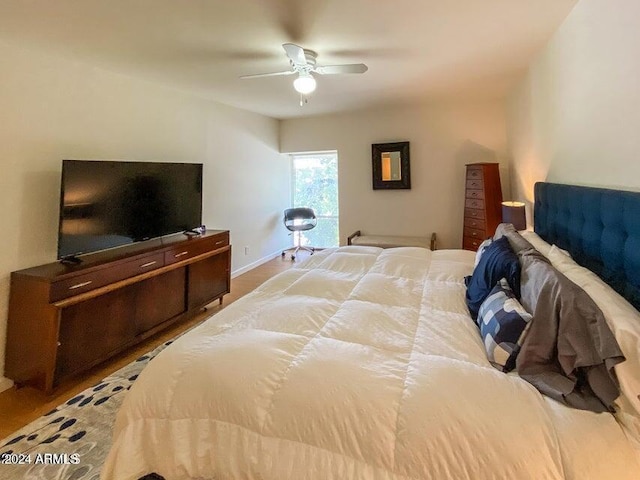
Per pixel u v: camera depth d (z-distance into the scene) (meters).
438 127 4.75
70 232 2.38
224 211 4.50
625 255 1.38
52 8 1.86
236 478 1.09
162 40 2.31
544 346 1.16
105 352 2.44
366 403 1.05
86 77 2.75
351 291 2.01
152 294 2.84
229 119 4.54
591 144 1.87
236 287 4.33
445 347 1.36
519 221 3.13
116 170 2.70
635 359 0.98
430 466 0.93
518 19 2.16
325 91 3.83
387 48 2.57
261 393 1.14
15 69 2.29
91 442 1.76
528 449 0.90
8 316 2.23
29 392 2.20
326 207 6.16
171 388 1.22
